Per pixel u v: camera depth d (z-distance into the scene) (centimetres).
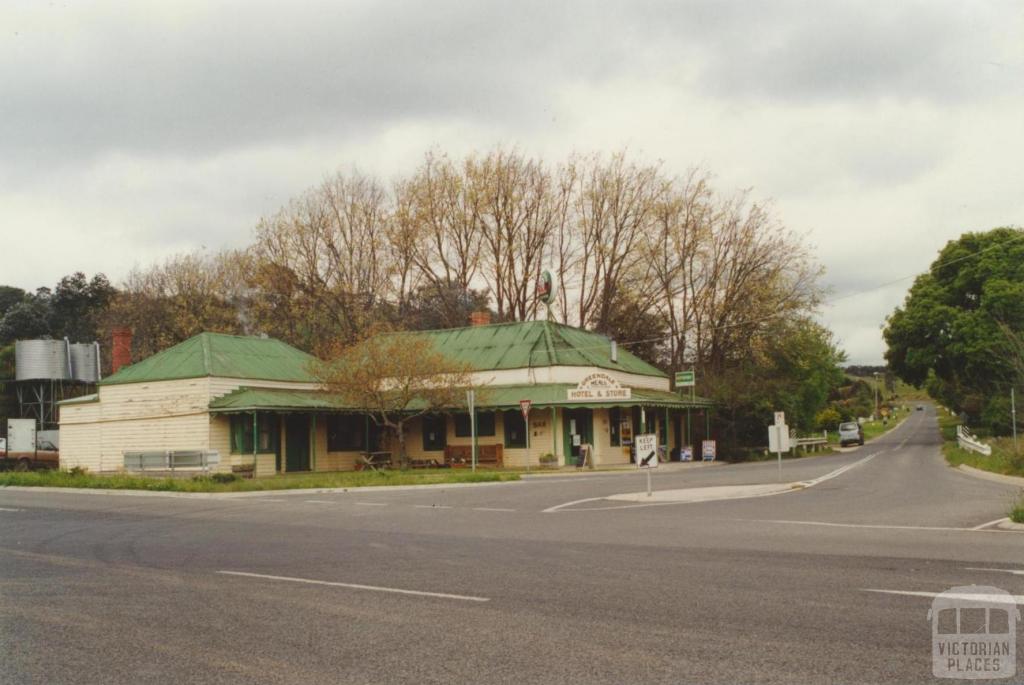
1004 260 6075
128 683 618
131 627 796
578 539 1385
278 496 2580
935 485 2555
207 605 890
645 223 5938
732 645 686
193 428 3678
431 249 6269
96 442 3956
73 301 8300
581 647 689
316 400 3972
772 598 865
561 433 4150
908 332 6675
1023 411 4138
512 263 6203
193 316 6475
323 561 1184
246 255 6381
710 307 5791
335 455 4225
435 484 2912
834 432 9938
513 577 1021
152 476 3381
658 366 6028
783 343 5706
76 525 1747
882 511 1788
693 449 5325
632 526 1573
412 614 824
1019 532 1413
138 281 7338
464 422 4359
